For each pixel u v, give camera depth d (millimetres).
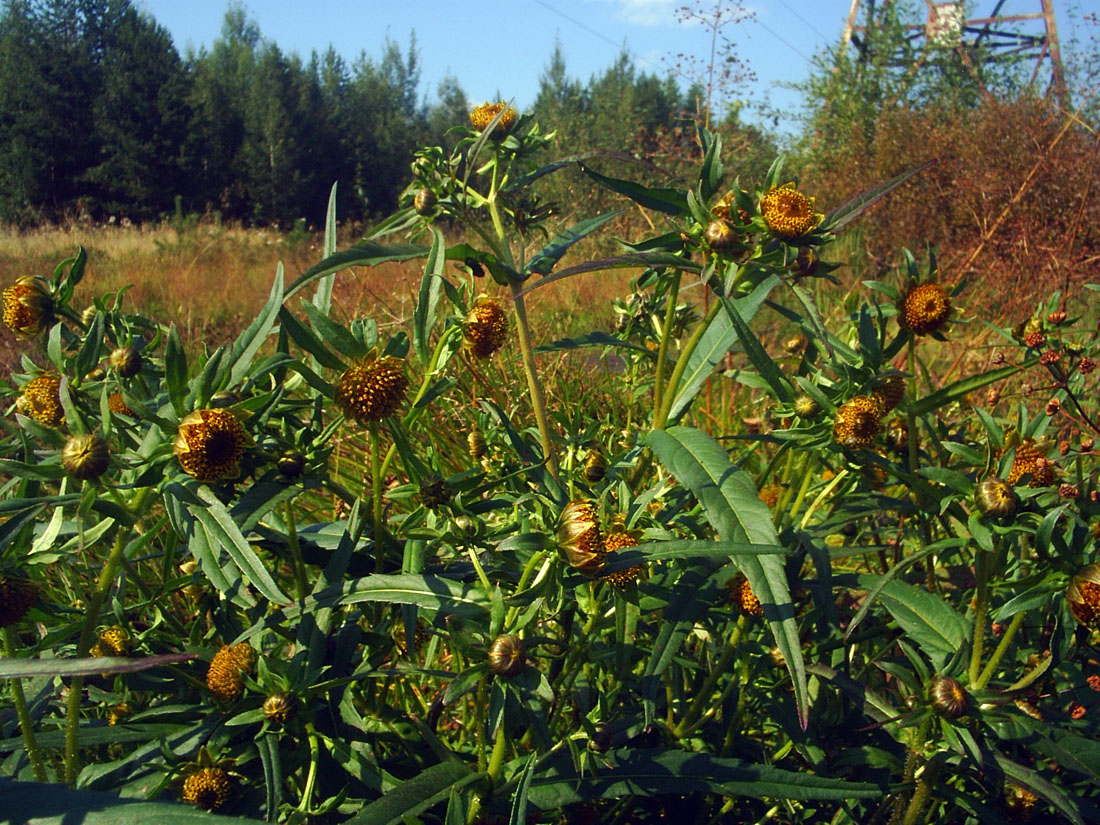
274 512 2170
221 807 1744
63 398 1617
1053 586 1811
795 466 2732
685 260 2191
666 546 1739
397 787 1673
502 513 2348
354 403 1845
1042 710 2062
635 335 3123
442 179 2582
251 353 1750
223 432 1638
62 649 1938
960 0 16797
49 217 38281
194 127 42375
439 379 2094
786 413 2260
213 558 1609
